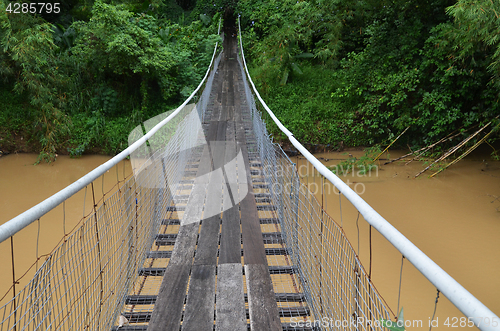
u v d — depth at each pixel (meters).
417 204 6.13
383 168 8.20
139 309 2.30
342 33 12.61
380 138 9.88
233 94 11.59
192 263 2.62
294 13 13.36
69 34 11.84
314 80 12.41
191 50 14.98
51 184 7.82
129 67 10.59
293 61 12.78
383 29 10.12
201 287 2.32
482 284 3.88
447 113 8.44
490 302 3.59
